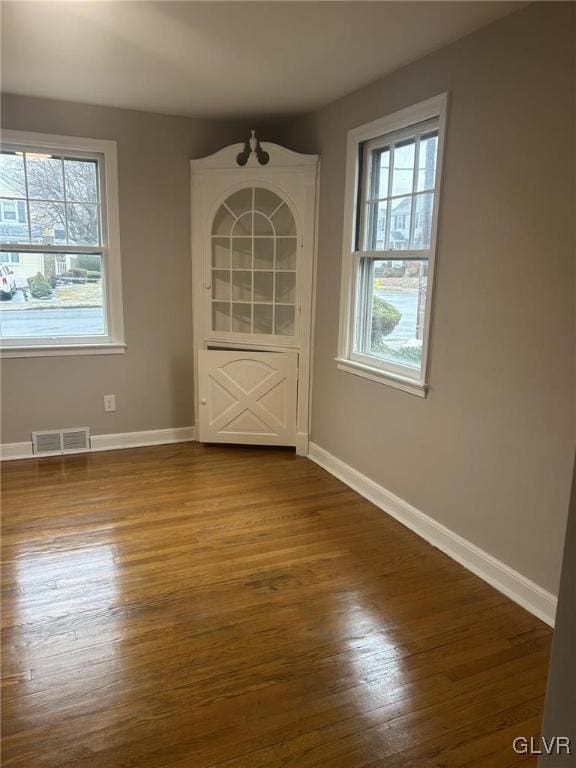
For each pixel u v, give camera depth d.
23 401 3.95
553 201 2.12
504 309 2.38
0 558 2.66
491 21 2.33
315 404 4.06
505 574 2.47
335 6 2.22
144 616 2.25
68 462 3.96
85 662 1.98
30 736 1.67
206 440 4.34
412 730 1.72
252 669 1.97
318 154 3.75
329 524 3.11
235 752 1.63
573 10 1.99
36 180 3.76
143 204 4.01
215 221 4.09
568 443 2.15
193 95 3.49
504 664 2.02
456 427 2.71
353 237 3.46
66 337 4.02
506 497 2.45
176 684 1.89
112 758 1.60
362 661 2.02
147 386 4.30
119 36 2.57
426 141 2.87
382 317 3.34
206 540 2.88
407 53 2.71
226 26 2.44
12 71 3.08
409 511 3.09
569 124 2.04
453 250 2.64
